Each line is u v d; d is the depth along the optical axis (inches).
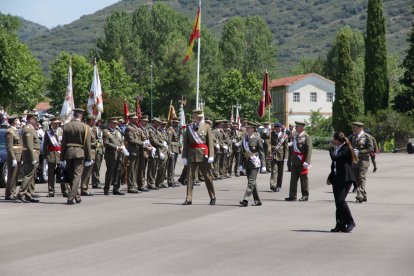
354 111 3651.6
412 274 443.2
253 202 890.1
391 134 3284.9
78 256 495.8
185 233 608.1
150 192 1036.5
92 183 1115.3
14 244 546.6
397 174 1501.0
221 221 691.4
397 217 740.0
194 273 440.1
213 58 5502.0
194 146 848.9
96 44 5940.0
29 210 775.7
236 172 1429.6
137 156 1025.5
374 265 471.5
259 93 4736.7
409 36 3432.6
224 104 4704.7
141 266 460.8
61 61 4879.4
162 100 4830.2
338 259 493.0
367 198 955.3
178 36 5831.7
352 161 634.8
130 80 5398.6
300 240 576.1
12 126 895.7
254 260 485.1
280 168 1087.0
